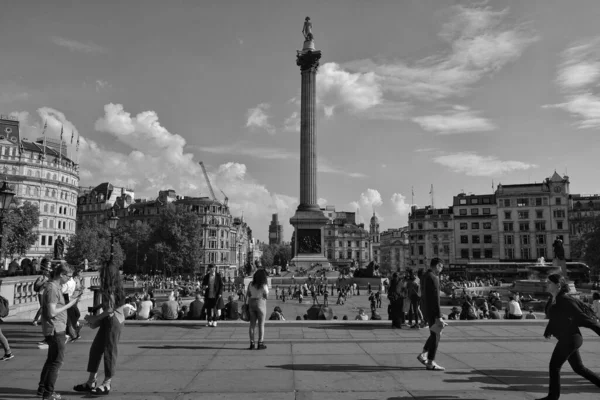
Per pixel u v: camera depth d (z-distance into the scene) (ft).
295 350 46.83
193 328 60.44
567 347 29.04
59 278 31.45
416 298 62.08
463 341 52.54
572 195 451.53
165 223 412.98
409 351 46.44
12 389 32.37
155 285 273.13
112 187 597.93
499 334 56.80
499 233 426.51
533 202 417.90
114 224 101.60
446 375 36.60
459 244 442.50
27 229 260.21
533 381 34.83
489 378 35.73
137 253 428.15
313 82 276.00
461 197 451.12
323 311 83.35
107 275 32.09
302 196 268.62
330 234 627.87
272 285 232.32
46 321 30.01
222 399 30.14
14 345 49.06
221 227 532.73
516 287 183.62
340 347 48.42
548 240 409.08
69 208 435.94
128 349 47.24
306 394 31.24
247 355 44.29
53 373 29.76
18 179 387.14
